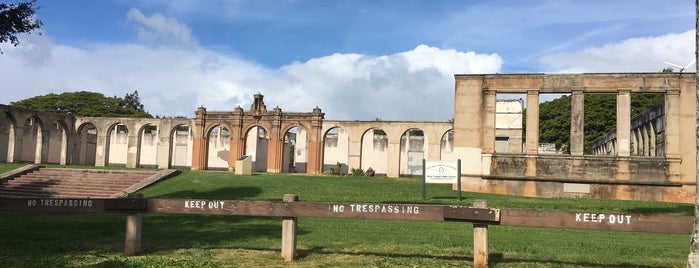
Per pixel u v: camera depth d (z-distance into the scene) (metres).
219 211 8.38
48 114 44.00
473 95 27.38
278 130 45.84
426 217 7.75
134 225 8.73
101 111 68.00
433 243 10.73
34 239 10.73
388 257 8.73
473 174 26.94
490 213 7.50
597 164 25.64
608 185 25.52
